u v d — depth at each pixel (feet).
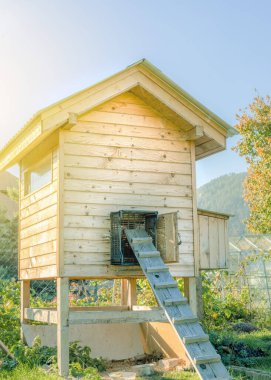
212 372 22.22
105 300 52.65
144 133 32.01
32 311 34.63
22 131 31.55
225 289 59.72
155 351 36.32
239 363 30.30
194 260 32.19
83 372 27.32
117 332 37.37
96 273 29.30
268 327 47.42
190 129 32.86
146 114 32.30
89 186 29.91
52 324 37.22
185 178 32.86
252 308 57.16
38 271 32.68
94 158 30.30
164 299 25.66
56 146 30.27
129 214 30.63
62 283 28.53
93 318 28.68
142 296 48.06
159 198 31.76
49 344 35.47
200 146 34.86
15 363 27.99
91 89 29.37
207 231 35.37
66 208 29.17
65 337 27.91
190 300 31.73
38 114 28.19
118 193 30.63
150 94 31.22
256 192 94.48
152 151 32.07
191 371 29.30
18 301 45.27
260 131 100.37
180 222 32.19
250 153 100.63
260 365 29.89
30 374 25.99
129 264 28.76
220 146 33.76
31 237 34.78
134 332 37.91
